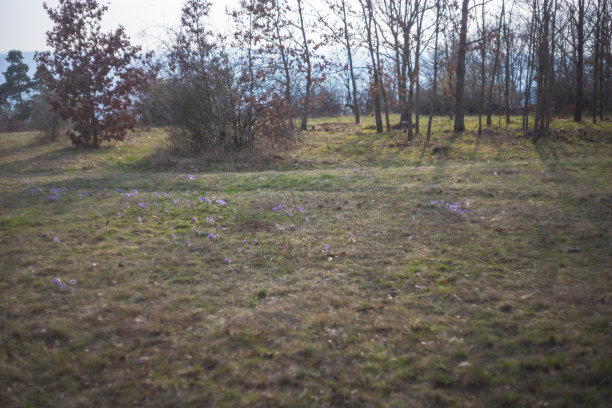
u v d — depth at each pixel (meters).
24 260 5.86
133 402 3.27
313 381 3.52
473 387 3.49
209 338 4.12
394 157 16.23
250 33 19.42
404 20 21.31
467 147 17.36
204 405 3.24
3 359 3.74
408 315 4.60
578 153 15.20
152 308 4.70
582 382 3.49
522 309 4.68
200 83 17.31
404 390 3.43
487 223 7.65
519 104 35.72
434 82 19.05
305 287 5.29
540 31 17.89
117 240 6.84
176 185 11.49
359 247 6.67
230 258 6.20
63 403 3.26
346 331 4.27
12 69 56.69
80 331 4.22
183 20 17.55
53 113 22.86
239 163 15.65
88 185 11.42
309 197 9.84
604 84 29.31
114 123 20.41
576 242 6.58
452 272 5.72
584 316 4.47
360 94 42.41
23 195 9.80
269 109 17.50
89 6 20.03
